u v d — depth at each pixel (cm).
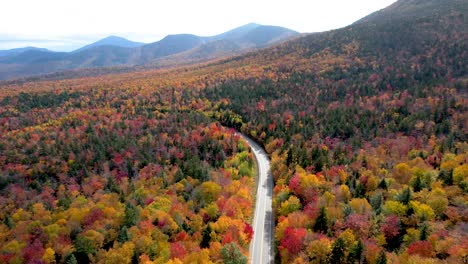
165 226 7350
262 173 11556
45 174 12588
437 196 6581
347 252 5672
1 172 12506
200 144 13812
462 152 10119
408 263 4903
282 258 6209
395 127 13600
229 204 8112
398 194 6975
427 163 9188
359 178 8681
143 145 14250
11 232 7931
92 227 7475
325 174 9156
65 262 6612
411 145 11588
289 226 6806
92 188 10975
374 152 11100
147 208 8262
